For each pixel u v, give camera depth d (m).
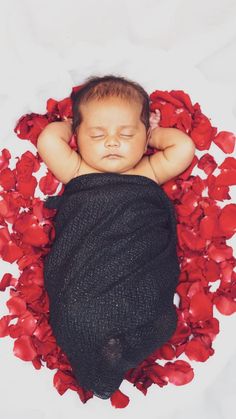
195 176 1.54
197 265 1.51
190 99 1.54
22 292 1.48
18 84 1.53
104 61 1.54
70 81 1.54
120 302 1.28
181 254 1.52
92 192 1.37
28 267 1.49
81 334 1.29
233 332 1.49
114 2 1.50
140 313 1.29
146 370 1.47
